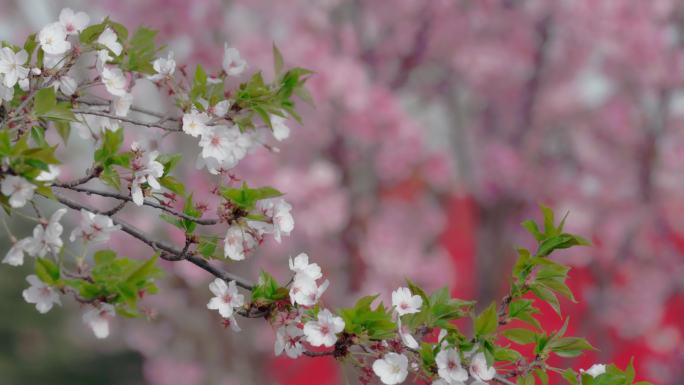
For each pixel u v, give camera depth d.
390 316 2.64
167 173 2.77
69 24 2.94
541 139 14.62
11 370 29.12
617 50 13.73
